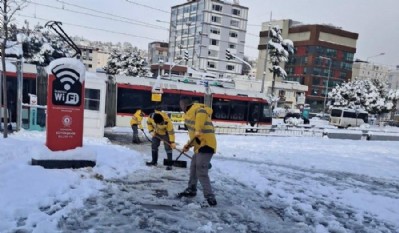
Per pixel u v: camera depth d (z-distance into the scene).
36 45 37.22
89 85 14.03
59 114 7.53
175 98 20.91
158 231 4.70
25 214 4.79
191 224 5.04
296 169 10.88
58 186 6.05
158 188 6.86
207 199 5.94
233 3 81.25
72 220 4.78
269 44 38.88
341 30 86.56
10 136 11.89
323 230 5.26
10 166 6.73
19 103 13.70
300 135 25.31
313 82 85.00
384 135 28.80
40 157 7.17
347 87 59.56
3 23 12.00
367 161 14.31
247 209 5.96
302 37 86.69
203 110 5.81
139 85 19.84
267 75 84.56
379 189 8.96
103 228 4.64
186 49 81.94
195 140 5.83
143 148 12.64
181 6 86.00
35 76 16.81
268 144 17.75
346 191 8.17
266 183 8.22
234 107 23.30
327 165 12.26
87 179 6.78
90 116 14.19
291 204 6.58
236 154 13.11
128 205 5.61
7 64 16.27
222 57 81.44
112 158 8.84
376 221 6.07
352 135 27.06
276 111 46.66
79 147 7.74
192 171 6.34
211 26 79.81
